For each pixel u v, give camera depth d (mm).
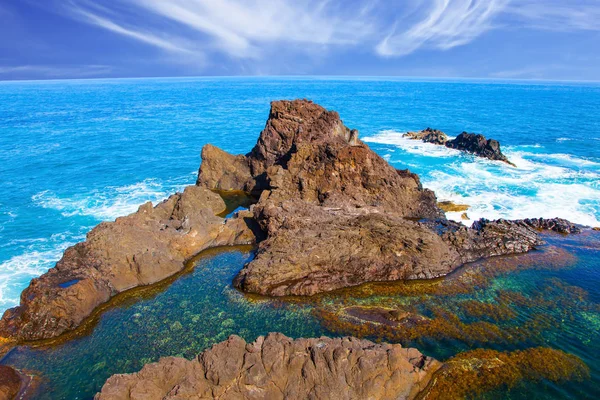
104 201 36625
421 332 17891
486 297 20734
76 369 16453
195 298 21125
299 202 27812
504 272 23078
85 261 21844
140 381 12969
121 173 45844
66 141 63531
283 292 21141
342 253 23031
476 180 41031
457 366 15312
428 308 19828
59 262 21609
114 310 20281
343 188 30953
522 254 25062
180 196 32156
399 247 23453
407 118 91562
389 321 18750
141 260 22328
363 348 14484
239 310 20031
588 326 18328
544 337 17516
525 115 94375
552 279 22312
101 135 68875
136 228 24344
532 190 37562
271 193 31094
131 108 113750
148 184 41812
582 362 15930
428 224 28891
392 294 21094
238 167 41188
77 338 18281
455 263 23688
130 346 17703
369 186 31312
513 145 59312
